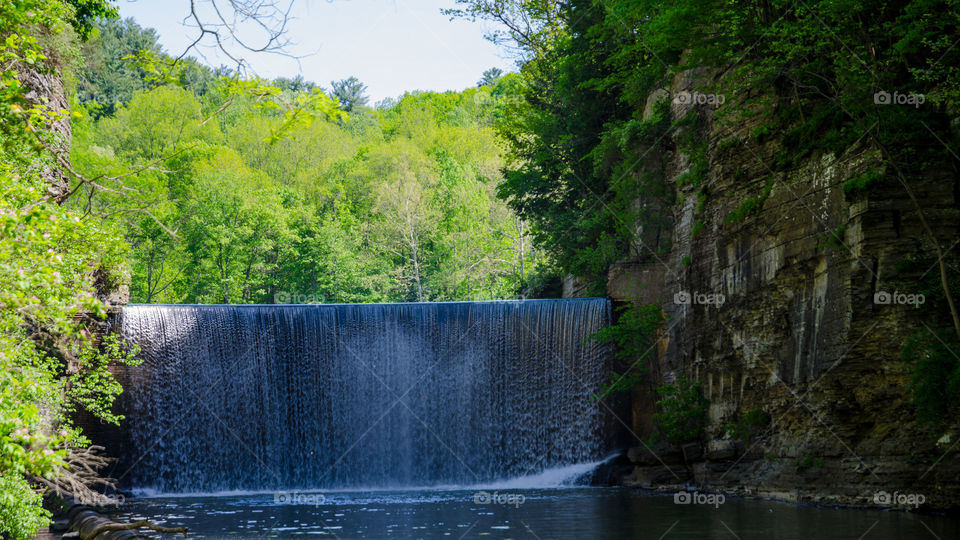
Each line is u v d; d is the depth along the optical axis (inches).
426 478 1664.6
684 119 1502.2
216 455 1592.0
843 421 1040.8
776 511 987.3
